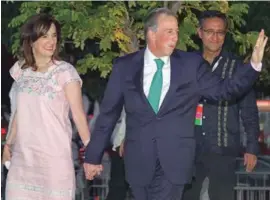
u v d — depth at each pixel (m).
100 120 6.60
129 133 6.48
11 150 7.13
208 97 6.40
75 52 10.68
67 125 6.81
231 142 7.25
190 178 6.45
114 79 6.49
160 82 6.39
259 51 6.20
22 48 6.86
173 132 6.37
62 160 6.74
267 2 10.60
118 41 9.10
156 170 6.44
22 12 9.25
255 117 7.45
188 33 9.06
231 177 7.29
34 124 6.74
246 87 6.30
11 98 7.00
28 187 6.81
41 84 6.75
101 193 9.13
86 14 9.16
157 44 6.36
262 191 8.89
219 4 9.20
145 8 9.27
